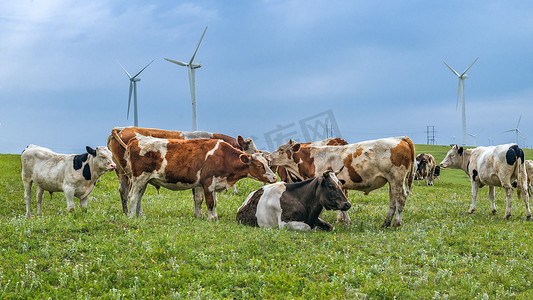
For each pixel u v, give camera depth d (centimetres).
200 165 1288
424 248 986
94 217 1077
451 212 1590
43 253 836
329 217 1483
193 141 1322
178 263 816
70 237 939
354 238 1044
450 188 2738
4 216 1484
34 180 1416
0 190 1853
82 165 1361
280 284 733
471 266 858
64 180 1362
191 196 1972
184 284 727
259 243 939
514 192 2298
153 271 762
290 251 904
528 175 1812
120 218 1094
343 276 759
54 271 754
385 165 1266
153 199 1778
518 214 1551
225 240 966
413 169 1316
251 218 1210
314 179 1156
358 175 1303
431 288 740
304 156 1403
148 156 1295
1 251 843
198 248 901
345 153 1326
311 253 905
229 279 746
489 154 1516
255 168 1291
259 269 807
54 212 1561
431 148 6812
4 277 732
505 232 1165
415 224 1276
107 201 1772
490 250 992
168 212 1484
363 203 1870
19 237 905
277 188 1202
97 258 802
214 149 1301
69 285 712
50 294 683
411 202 1838
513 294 718
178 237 960
